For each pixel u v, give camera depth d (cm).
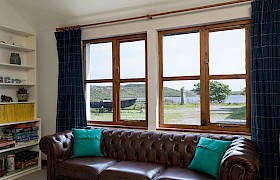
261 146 270
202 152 257
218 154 245
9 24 400
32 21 427
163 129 342
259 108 274
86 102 410
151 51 351
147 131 336
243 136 295
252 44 281
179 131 331
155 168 266
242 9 298
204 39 328
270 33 271
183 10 325
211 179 230
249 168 197
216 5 306
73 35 393
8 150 356
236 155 205
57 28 412
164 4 337
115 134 329
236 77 311
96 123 402
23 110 394
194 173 245
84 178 272
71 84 391
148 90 353
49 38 432
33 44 419
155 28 348
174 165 283
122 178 251
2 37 391
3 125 359
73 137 331
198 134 300
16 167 374
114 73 388
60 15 402
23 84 396
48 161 301
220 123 320
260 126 272
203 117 328
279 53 268
